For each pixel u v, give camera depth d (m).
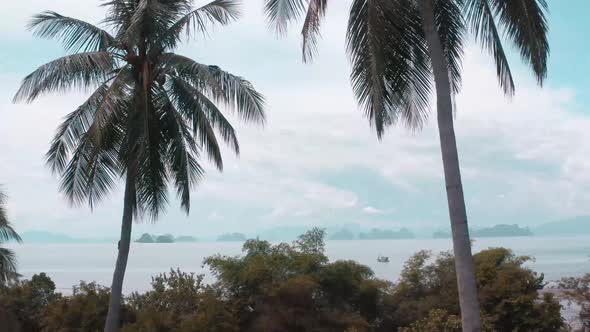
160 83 18.31
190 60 17.52
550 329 19.22
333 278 22.58
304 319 20.98
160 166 18.44
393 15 10.55
